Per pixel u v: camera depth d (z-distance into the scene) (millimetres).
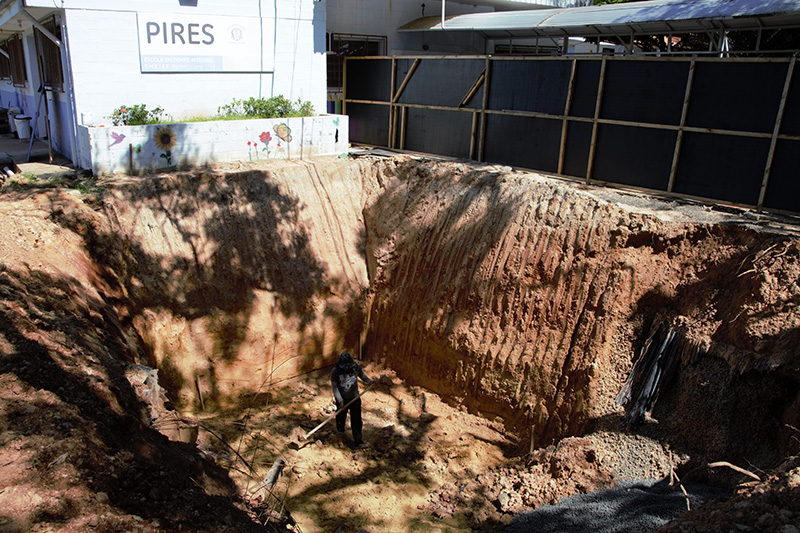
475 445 10625
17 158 14477
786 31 17844
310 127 15422
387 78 16797
